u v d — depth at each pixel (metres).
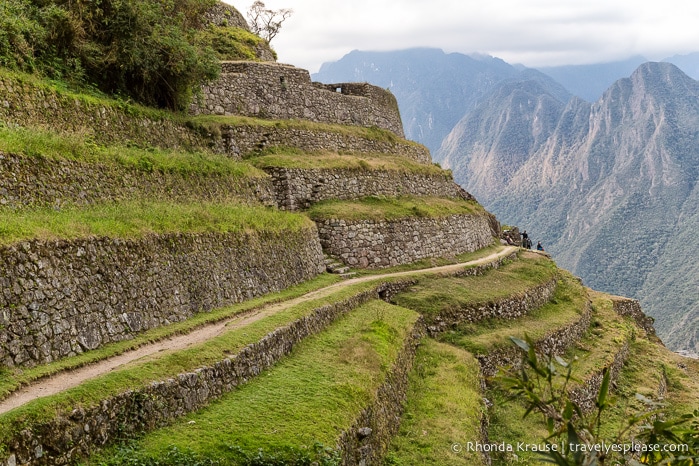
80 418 11.09
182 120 30.95
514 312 34.72
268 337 17.50
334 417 14.59
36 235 13.92
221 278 20.84
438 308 30.19
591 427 7.82
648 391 34.09
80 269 14.81
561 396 7.98
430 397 21.72
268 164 33.84
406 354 23.39
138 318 16.33
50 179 17.88
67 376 12.89
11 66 22.23
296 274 27.02
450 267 37.94
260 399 14.80
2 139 16.97
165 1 35.47
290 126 38.91
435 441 18.39
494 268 41.88
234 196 28.31
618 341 40.03
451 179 53.72
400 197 42.31
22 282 13.03
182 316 18.19
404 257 36.72
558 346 33.94
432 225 40.19
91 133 23.22
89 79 27.17
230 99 37.97
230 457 12.06
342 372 17.69
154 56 29.22
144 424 12.33
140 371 13.17
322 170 36.25
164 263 18.11
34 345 12.90
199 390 13.98
